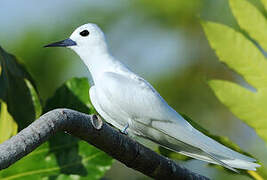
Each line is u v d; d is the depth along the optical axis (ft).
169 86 44.01
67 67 40.01
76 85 28.94
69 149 28.27
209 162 28.14
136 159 23.98
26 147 18.75
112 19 43.57
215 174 42.91
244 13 21.85
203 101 44.01
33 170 27.96
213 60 45.01
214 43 21.84
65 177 28.32
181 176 25.09
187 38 45.14
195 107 43.98
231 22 43.37
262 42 21.76
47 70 39.78
